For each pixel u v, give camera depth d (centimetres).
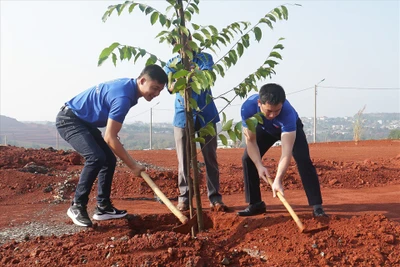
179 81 433
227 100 476
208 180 622
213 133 471
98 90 529
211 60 559
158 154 1366
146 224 605
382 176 866
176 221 610
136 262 427
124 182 798
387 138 2119
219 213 601
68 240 498
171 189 780
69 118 537
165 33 448
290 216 526
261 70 470
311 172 537
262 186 798
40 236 508
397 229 473
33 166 854
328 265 421
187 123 499
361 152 1431
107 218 579
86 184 537
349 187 810
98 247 454
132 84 514
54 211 642
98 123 537
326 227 479
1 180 772
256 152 526
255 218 555
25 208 661
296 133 538
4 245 484
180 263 430
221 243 472
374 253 434
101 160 529
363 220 494
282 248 452
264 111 477
